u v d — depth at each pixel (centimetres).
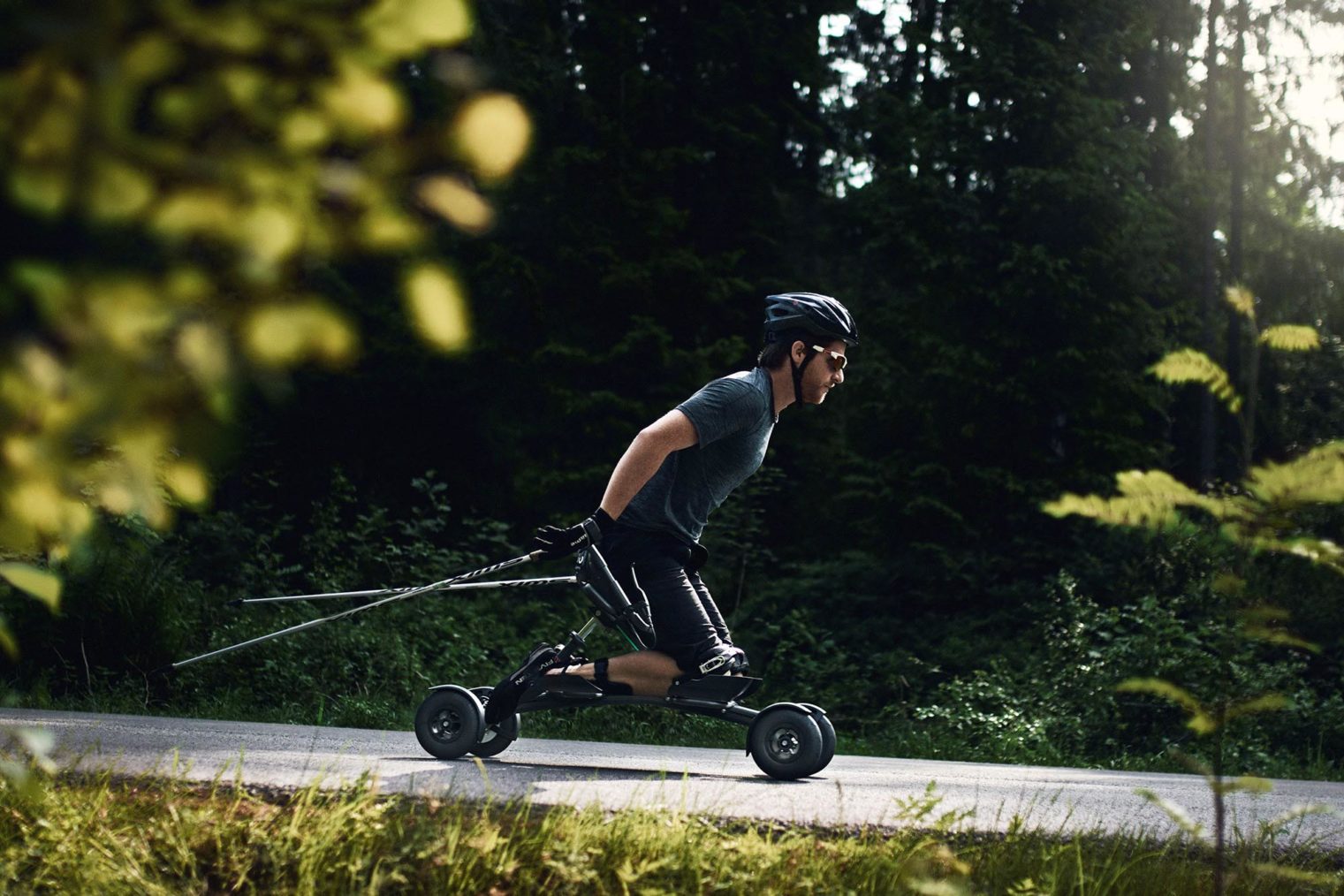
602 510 422
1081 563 1378
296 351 85
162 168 82
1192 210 1894
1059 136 1552
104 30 81
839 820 309
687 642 426
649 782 377
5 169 82
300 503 1686
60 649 943
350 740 559
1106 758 1041
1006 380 1498
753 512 1575
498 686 442
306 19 81
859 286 1909
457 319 85
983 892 273
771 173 1984
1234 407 207
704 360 1736
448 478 1742
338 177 82
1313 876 282
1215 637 1137
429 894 249
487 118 81
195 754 414
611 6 1877
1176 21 1898
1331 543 198
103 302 82
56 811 270
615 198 1773
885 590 1436
